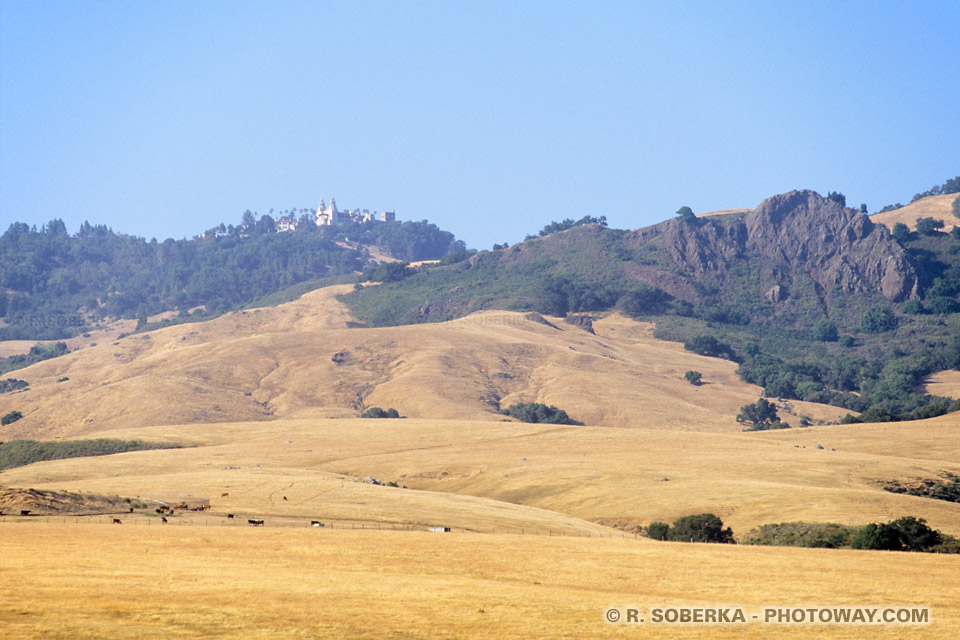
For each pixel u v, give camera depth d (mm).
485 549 156375
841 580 131000
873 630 101625
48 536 155500
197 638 88750
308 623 95875
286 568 130250
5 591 102938
